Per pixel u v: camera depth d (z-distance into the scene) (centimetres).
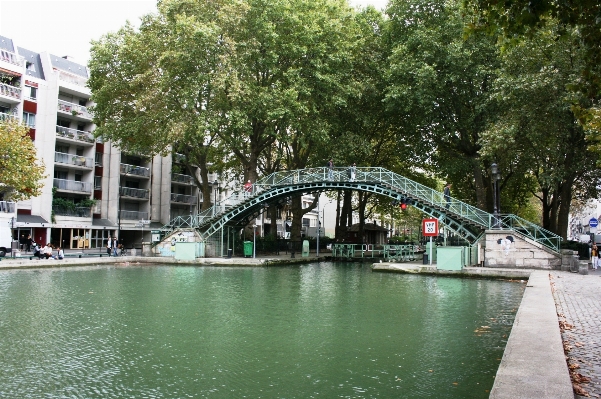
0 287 1850
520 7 722
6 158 2909
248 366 843
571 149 2706
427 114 3322
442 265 2480
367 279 2306
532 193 4631
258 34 3219
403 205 3047
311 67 3384
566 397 485
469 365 837
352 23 3650
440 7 3331
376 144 4578
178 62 3112
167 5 3244
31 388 729
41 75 4403
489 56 3109
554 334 805
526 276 2273
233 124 3195
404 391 711
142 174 5250
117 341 1013
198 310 1388
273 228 4588
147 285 1973
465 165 3409
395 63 3338
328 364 854
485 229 2698
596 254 2555
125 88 3528
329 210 8988
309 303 1529
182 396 699
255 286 1983
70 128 4516
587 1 701
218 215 3462
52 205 4275
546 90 2530
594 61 762
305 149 4200
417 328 1148
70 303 1486
